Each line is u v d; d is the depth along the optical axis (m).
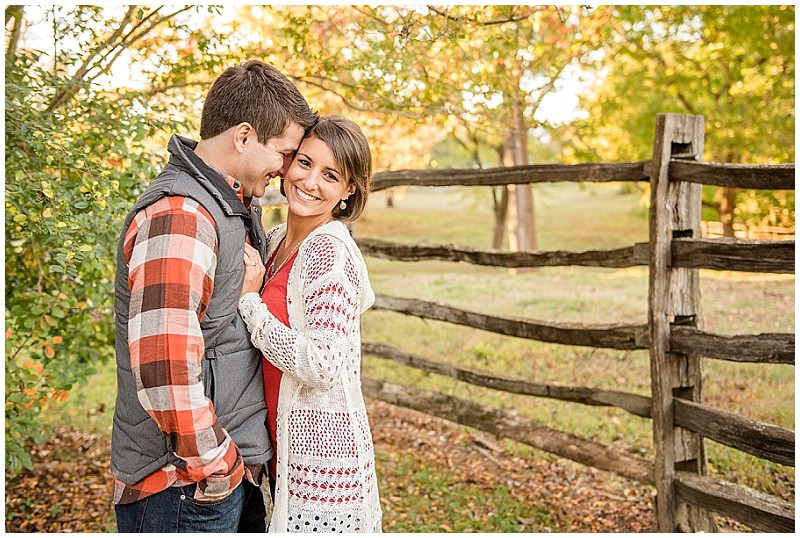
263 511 2.14
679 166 3.03
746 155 11.02
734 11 9.37
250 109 1.83
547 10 4.96
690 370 3.16
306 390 1.92
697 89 11.07
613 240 18.53
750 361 2.79
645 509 3.60
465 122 4.82
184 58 3.86
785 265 2.68
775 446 2.68
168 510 1.77
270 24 4.53
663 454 3.09
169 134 3.75
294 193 2.00
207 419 1.63
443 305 4.30
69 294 3.33
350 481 1.92
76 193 2.84
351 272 1.92
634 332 3.23
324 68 4.27
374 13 4.26
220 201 1.75
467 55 4.23
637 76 11.38
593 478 4.00
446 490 3.90
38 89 3.05
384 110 4.51
